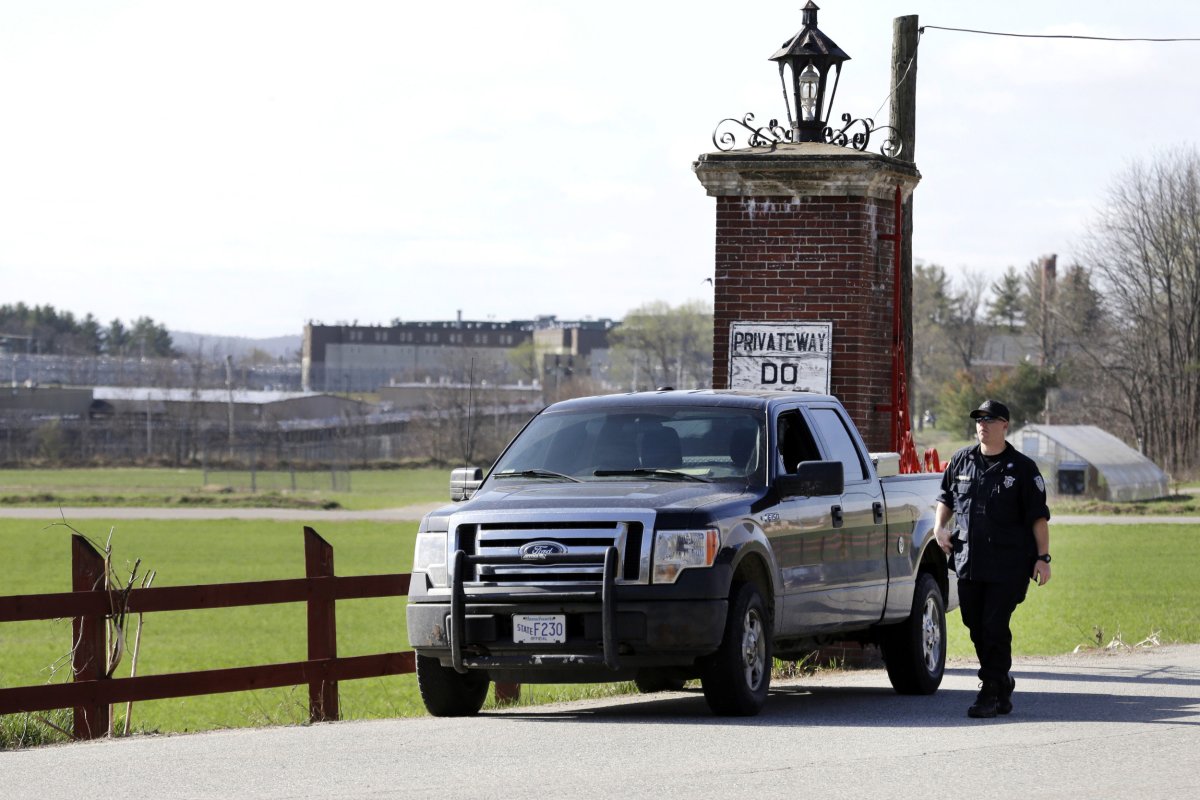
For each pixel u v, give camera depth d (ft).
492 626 128.57
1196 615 347.56
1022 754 110.52
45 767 106.52
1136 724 128.57
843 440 157.17
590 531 127.44
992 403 134.41
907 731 122.93
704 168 204.13
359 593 156.66
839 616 148.05
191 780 100.01
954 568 136.87
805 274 203.82
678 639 126.11
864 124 210.59
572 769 103.19
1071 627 318.24
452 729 127.65
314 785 97.50
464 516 130.82
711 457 141.79
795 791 94.84
